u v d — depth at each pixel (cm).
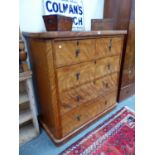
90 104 144
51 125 132
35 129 138
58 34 90
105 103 165
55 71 101
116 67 159
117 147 130
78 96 126
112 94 171
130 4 148
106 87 156
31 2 124
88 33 108
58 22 108
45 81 112
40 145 131
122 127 154
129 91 209
